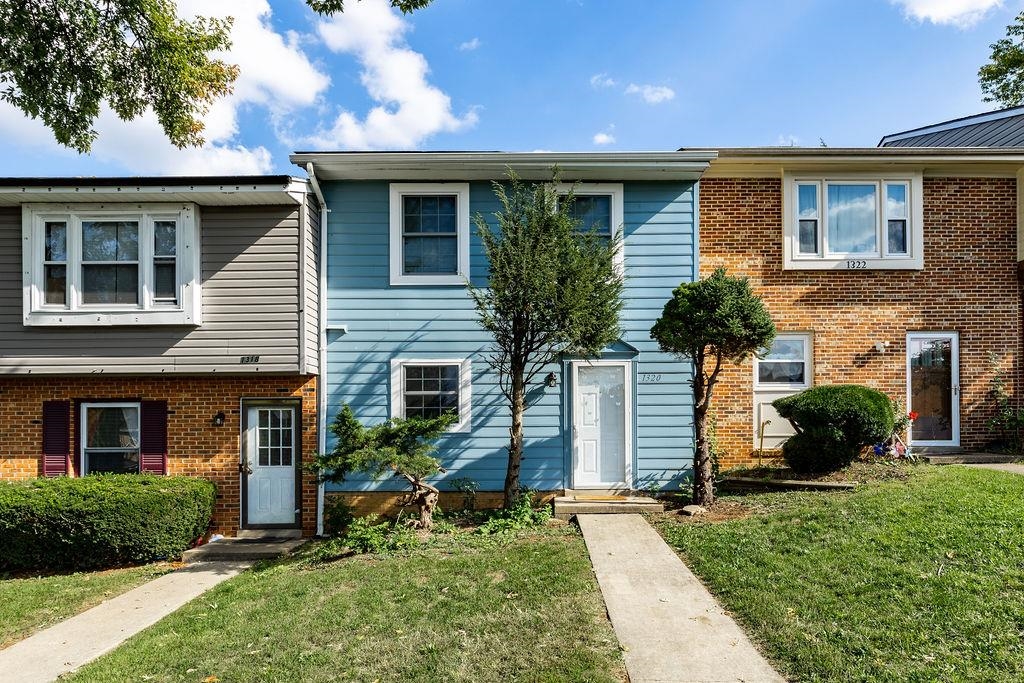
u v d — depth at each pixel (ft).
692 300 25.58
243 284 28.25
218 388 29.53
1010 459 31.22
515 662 13.50
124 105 33.60
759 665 13.08
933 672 11.95
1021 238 33.63
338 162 28.99
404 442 25.71
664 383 30.63
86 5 29.37
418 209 31.24
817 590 16.19
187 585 22.49
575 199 31.24
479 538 24.08
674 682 12.44
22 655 16.26
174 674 14.06
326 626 16.20
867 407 27.25
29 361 27.71
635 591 17.56
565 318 24.57
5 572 24.71
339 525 27.63
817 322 33.32
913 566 16.93
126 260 28.02
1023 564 16.39
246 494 29.71
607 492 30.14
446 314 30.58
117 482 26.35
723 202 33.63
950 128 50.03
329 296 30.45
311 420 29.50
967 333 33.65
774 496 26.08
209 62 35.68
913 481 25.71
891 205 33.86
